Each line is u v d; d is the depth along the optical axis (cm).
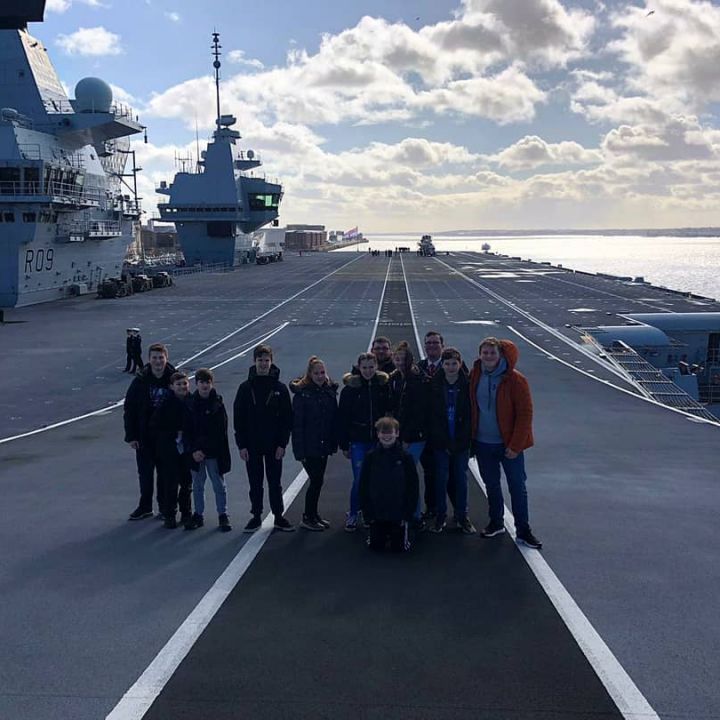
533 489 981
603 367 2377
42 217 4272
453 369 733
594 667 485
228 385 2109
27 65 4394
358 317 3791
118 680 472
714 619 560
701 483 1020
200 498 799
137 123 4825
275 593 612
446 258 11438
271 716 428
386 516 693
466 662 492
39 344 3012
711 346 3372
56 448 1340
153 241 16825
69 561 700
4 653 511
